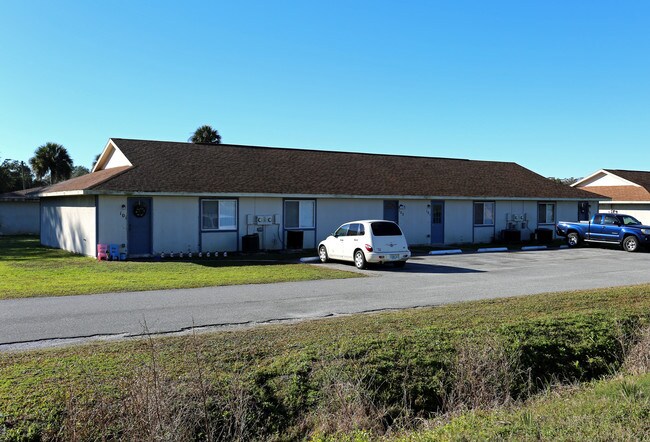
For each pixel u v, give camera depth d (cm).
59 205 2447
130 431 518
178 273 1573
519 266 1852
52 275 1514
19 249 2411
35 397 538
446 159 3378
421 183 2781
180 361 653
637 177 4209
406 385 659
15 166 6000
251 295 1207
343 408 595
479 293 1248
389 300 1151
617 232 2516
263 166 2528
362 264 1731
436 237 2752
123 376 591
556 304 1041
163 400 538
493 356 711
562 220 3195
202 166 2341
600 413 570
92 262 1850
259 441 559
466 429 555
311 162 2753
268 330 820
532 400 684
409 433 584
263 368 640
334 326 848
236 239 2231
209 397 566
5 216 3628
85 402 529
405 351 713
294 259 2006
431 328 817
